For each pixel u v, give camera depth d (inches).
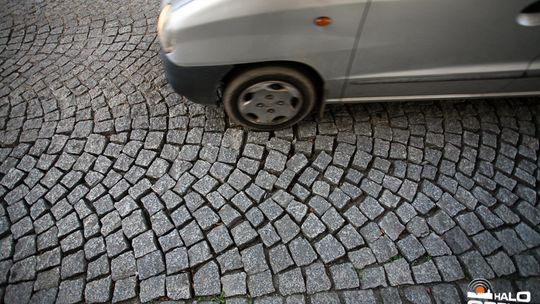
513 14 86.0
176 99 124.4
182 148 111.7
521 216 95.7
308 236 93.4
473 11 84.6
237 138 113.1
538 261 88.3
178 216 97.6
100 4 170.2
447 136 112.2
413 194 100.2
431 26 86.9
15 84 134.0
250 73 96.2
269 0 81.9
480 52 94.1
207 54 91.0
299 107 106.1
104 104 125.0
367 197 100.0
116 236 94.3
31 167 109.2
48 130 118.3
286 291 85.0
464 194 99.7
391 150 109.5
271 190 102.3
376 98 106.3
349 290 85.0
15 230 96.4
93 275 88.3
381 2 82.0
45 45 150.2
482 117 116.5
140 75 134.0
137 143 113.4
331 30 86.5
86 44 149.3
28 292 86.1
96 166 108.4
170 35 89.8
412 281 85.8
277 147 110.7
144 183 104.3
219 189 102.5
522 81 102.5
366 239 92.6
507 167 105.0
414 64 96.1
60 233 95.4
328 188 102.0
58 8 169.2
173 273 88.1
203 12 84.7
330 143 111.3
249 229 94.9
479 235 92.5
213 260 90.0
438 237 92.4
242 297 84.6
